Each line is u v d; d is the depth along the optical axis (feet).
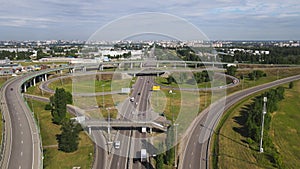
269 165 134.82
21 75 342.44
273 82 353.10
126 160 131.95
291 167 139.23
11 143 137.90
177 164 130.72
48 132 174.50
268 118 185.78
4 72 374.43
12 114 186.91
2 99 228.02
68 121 153.58
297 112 232.53
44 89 305.94
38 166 115.85
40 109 225.56
